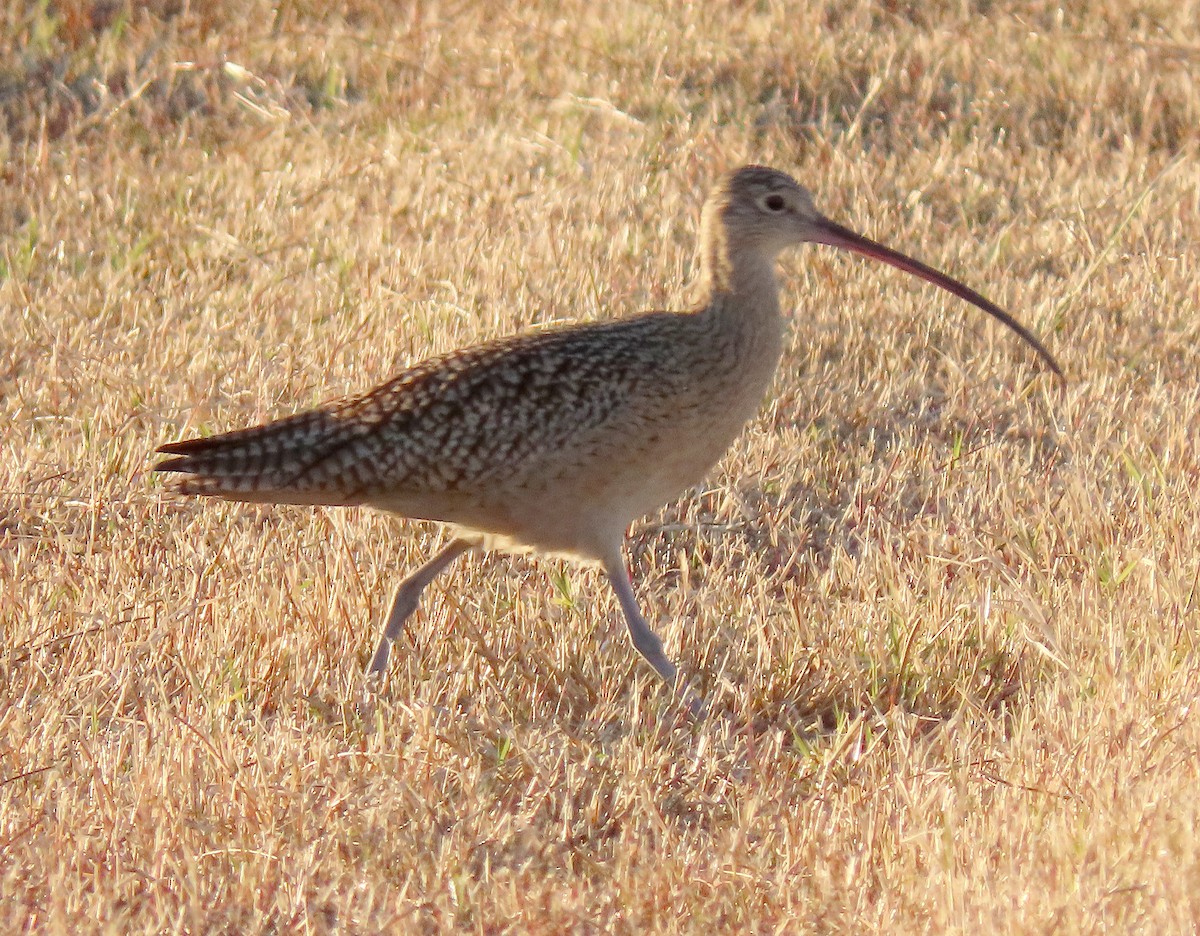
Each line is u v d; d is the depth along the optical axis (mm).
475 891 8914
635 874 9133
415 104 22078
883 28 23797
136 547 12969
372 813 9625
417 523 13414
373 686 11242
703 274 11898
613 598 12664
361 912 8648
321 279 17672
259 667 11367
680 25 23906
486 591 12500
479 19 24141
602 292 17141
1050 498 13805
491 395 11023
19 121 21438
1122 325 17078
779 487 14273
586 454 11133
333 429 11078
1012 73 22562
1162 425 15062
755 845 9555
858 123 20984
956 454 14484
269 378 15422
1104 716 10242
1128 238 18688
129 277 17703
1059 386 15875
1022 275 18047
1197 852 8414
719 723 11258
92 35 23328
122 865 8945
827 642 11891
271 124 21547
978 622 11930
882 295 17516
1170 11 24266
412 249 18297
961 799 9570
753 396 11867
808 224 12000
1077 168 20391
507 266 17625
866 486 14266
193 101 22250
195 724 10453
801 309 17203
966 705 11016
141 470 14047
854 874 8961
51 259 18203
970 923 8164
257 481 10969
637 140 20922
